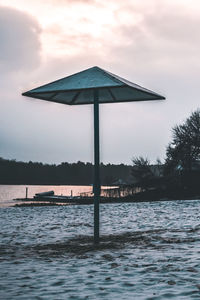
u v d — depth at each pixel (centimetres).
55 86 902
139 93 1022
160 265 634
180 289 480
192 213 1755
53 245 924
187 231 1086
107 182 9794
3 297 463
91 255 767
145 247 842
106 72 916
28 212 2258
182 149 4706
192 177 4534
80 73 946
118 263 668
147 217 1645
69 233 1170
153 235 1036
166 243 884
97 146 934
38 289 502
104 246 876
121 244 900
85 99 1088
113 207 2495
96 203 937
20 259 745
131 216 1730
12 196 10519
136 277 557
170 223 1339
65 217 1817
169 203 2678
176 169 4766
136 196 4547
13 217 1875
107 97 1093
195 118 4716
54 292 484
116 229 1238
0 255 796
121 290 487
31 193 12900
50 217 1834
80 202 5244
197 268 596
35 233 1184
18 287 516
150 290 482
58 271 618
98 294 470
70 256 766
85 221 1577
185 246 826
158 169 5094
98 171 938
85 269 626
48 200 6525
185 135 4691
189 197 4262
